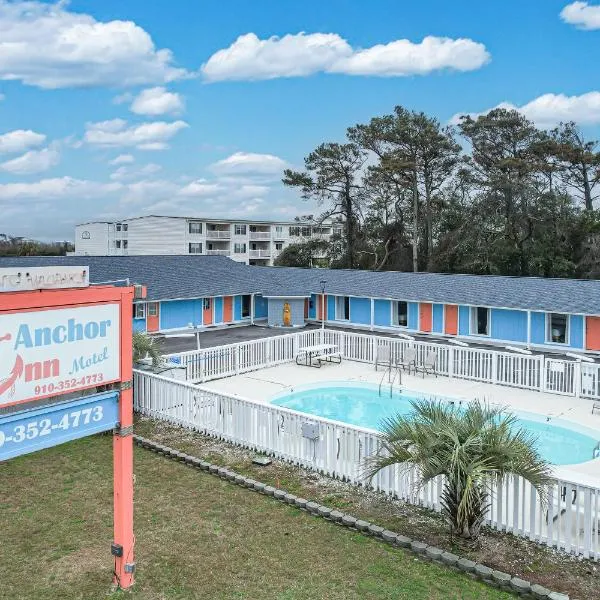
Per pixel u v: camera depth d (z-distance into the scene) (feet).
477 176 189.37
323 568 28.14
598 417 54.90
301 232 269.44
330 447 39.29
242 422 44.88
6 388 22.03
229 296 122.01
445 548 29.89
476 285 109.81
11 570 27.73
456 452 29.12
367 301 118.01
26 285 22.58
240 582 26.91
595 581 27.12
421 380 69.67
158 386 51.78
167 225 238.89
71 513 33.47
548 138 184.24
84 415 24.64
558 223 167.32
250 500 35.60
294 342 80.33
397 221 200.03
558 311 94.58
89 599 25.54
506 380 66.95
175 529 31.76
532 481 29.07
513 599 25.90
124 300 25.82
